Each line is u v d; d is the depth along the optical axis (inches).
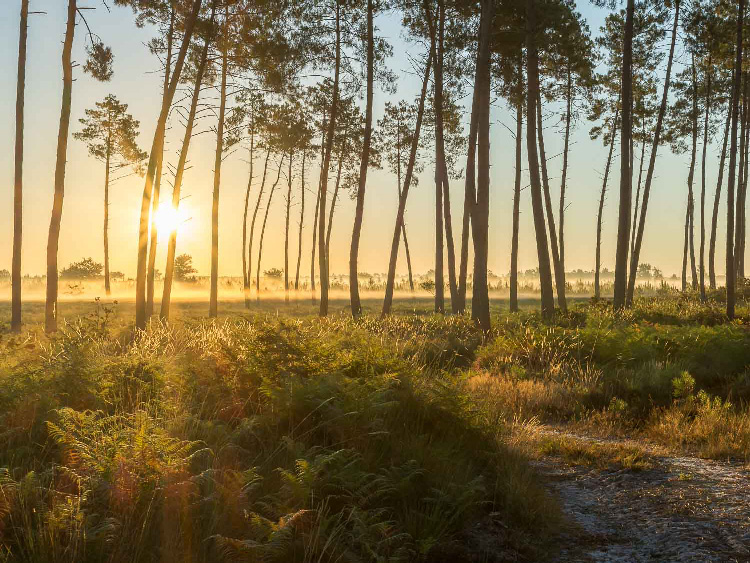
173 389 267.6
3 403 225.1
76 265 2810.0
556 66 1171.9
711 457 294.2
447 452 237.3
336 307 1813.5
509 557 181.5
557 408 417.1
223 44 1058.1
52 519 145.2
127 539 151.5
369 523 178.5
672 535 196.9
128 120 1911.9
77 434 200.4
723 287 1652.3
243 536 163.5
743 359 553.0
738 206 1704.0
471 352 658.2
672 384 456.1
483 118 840.9
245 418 238.1
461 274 1182.3
